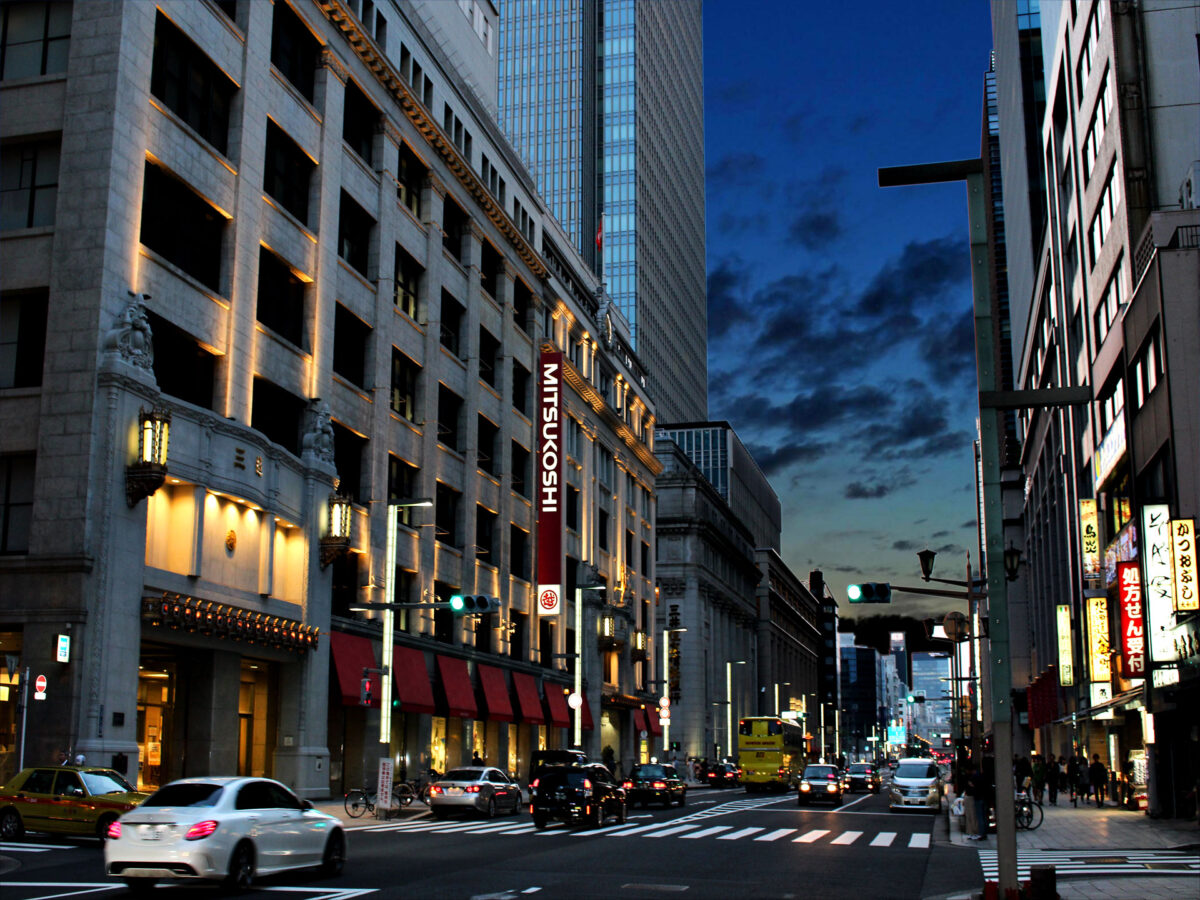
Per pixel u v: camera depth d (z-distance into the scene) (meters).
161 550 33.16
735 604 132.62
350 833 29.61
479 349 60.88
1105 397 48.97
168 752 35.34
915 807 45.12
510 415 64.19
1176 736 38.88
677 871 21.34
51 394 30.92
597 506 80.12
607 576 82.25
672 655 107.38
